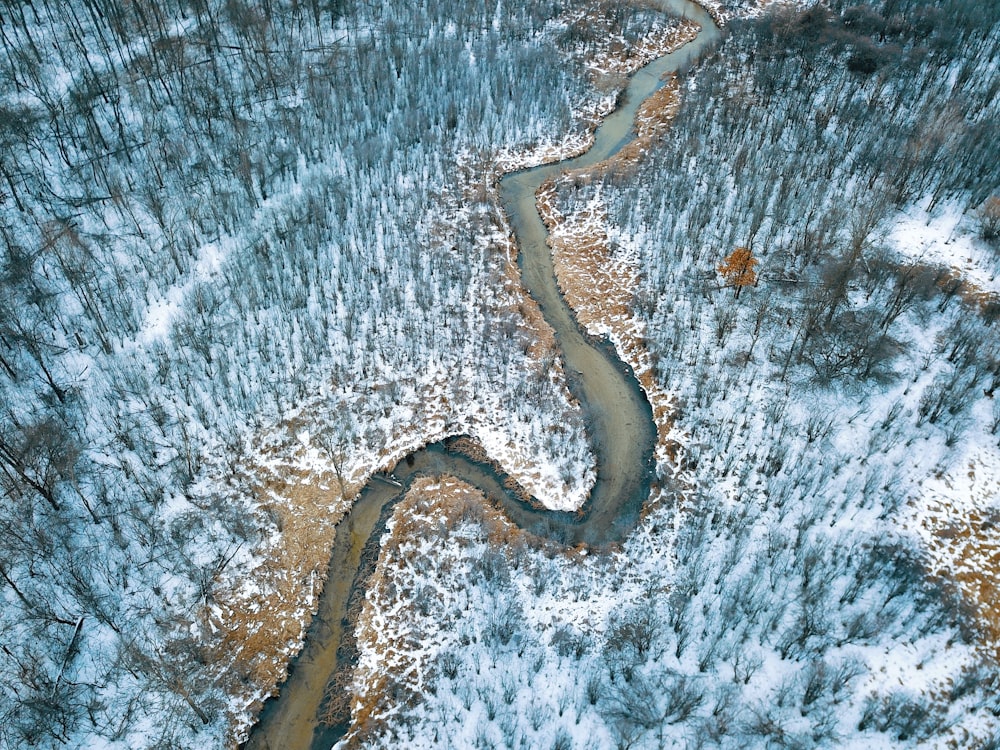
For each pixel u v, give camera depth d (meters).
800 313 46.19
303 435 41.06
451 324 47.41
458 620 34.22
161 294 45.84
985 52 66.25
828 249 49.47
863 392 41.62
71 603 33.44
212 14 66.06
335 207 52.97
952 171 53.31
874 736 30.23
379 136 59.78
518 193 59.31
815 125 60.06
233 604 34.66
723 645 32.81
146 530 36.19
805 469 38.72
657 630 33.69
